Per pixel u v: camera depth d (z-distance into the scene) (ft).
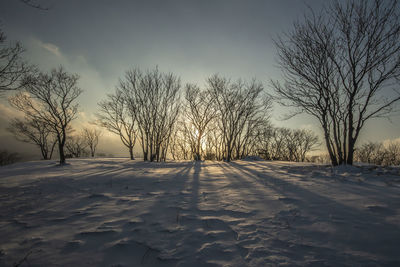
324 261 8.58
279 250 9.55
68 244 10.86
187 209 15.72
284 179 26.61
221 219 13.43
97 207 17.07
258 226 12.21
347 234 10.77
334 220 12.51
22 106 69.72
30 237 11.73
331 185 21.72
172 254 9.52
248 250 9.61
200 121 89.86
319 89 37.83
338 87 36.70
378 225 11.55
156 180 28.91
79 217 14.80
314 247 9.71
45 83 65.92
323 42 36.40
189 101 89.66
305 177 27.48
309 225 12.07
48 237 11.71
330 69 36.99
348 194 17.89
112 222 13.66
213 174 34.58
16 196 21.11
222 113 84.38
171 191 22.15
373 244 9.72
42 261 9.38
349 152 34.83
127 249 10.20
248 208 15.51
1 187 25.53
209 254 9.41
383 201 15.49
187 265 8.70
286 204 16.06
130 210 16.07
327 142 37.68
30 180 30.68
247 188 22.29
